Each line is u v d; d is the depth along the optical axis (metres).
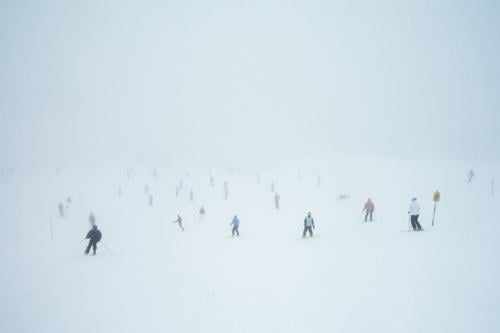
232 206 35.38
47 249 22.45
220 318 8.30
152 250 16.80
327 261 11.76
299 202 34.72
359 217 25.05
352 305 8.08
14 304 10.75
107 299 10.19
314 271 10.79
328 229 21.12
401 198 30.84
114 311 9.34
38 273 13.81
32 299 10.95
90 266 13.84
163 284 10.99
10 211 35.94
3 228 29.69
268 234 21.58
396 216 23.22
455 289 8.17
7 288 12.60
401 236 14.68
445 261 10.10
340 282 9.55
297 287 9.59
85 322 8.90
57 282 12.21
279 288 9.70
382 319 7.29
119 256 15.45
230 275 11.29
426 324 6.87
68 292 11.10
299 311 8.15
